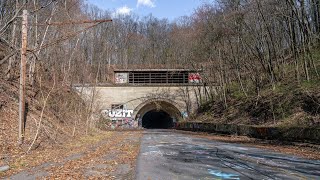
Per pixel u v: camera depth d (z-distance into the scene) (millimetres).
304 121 22781
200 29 44562
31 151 16547
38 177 10617
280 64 36031
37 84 32531
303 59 28547
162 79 61219
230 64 44031
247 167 11930
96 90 53031
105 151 18609
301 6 27094
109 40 66500
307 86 26906
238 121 34062
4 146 16047
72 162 13961
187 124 49812
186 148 19172
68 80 45000
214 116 43875
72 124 33000
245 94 38875
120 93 57438
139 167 12156
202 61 49125
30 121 22344
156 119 84000
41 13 28297
